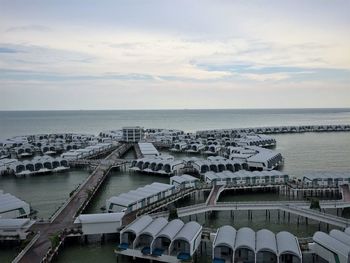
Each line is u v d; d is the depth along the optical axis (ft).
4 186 388.37
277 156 479.82
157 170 425.69
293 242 188.03
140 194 278.05
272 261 181.16
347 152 601.21
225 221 264.93
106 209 268.62
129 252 196.13
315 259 192.75
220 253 186.50
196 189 316.60
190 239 188.55
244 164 422.41
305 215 245.86
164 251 192.85
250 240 188.14
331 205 265.75
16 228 213.87
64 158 487.20
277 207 261.85
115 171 458.50
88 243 223.10
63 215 250.16
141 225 209.67
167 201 280.92
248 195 331.57
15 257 199.21
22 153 581.12
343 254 165.78
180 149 618.85
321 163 504.43
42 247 199.82
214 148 588.91
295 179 353.92
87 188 328.90
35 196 347.77
